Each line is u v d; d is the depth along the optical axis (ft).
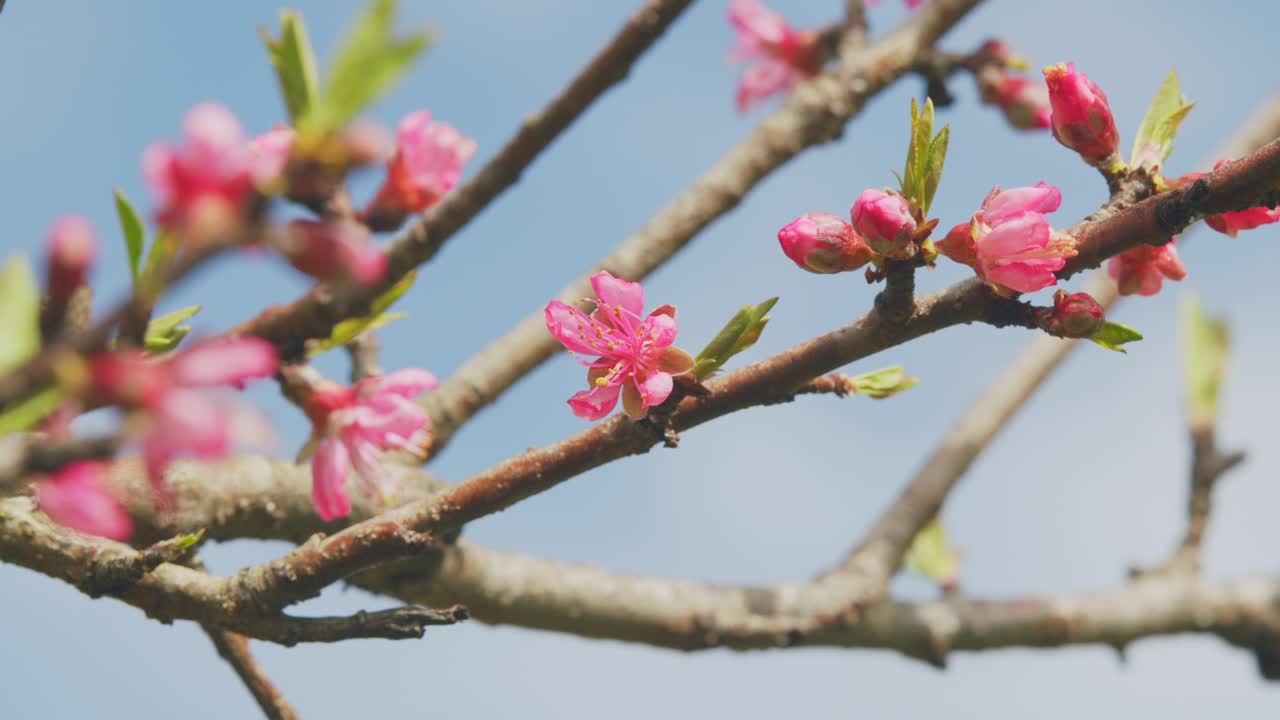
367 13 2.11
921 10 3.09
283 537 2.71
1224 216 2.41
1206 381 3.32
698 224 2.93
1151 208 2.37
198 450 2.11
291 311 2.32
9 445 2.15
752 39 3.33
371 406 2.43
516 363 2.84
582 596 2.87
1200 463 3.33
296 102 2.23
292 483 2.70
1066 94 2.43
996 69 3.06
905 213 2.35
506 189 2.36
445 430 2.81
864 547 3.08
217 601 2.43
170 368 2.12
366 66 2.11
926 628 3.07
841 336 2.39
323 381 2.43
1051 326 2.37
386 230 2.36
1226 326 3.34
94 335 2.11
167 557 2.43
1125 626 3.23
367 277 2.13
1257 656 3.31
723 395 2.40
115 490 2.61
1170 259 2.47
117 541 2.52
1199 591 3.30
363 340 2.69
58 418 2.16
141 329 2.16
